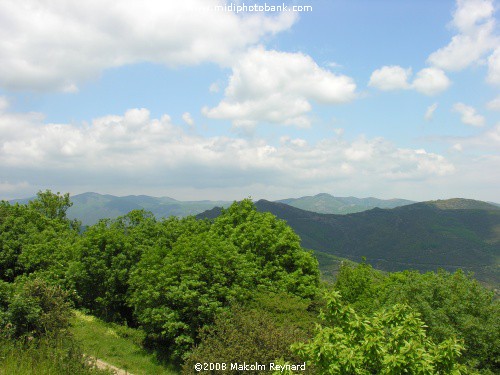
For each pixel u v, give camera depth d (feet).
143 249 88.89
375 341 22.35
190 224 104.53
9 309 38.63
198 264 65.87
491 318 47.67
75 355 37.19
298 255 82.17
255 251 82.23
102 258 87.25
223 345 42.42
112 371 41.39
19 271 101.55
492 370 45.11
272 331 42.60
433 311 46.98
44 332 39.22
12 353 33.22
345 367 21.68
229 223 93.56
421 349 21.03
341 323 25.02
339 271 88.22
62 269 92.07
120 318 85.97
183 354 60.39
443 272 57.62
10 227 109.70
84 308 86.89
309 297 74.64
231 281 67.77
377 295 78.23
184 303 63.36
